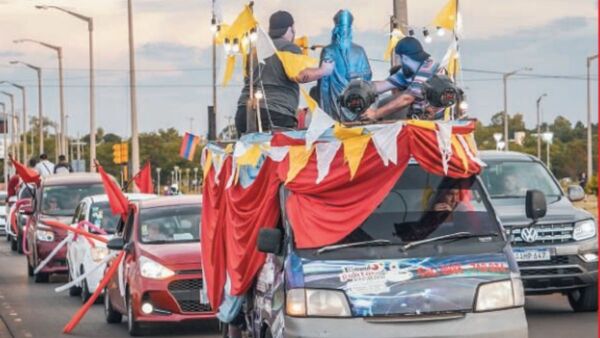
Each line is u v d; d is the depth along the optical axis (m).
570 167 100.69
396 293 11.83
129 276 19.34
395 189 12.62
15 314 23.12
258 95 13.63
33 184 35.12
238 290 13.80
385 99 13.63
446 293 11.86
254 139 13.38
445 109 13.12
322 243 12.20
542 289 18.78
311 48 15.20
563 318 18.91
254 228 13.34
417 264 11.98
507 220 18.64
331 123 12.28
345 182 12.29
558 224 18.75
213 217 15.24
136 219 20.39
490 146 83.06
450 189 12.67
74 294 26.88
